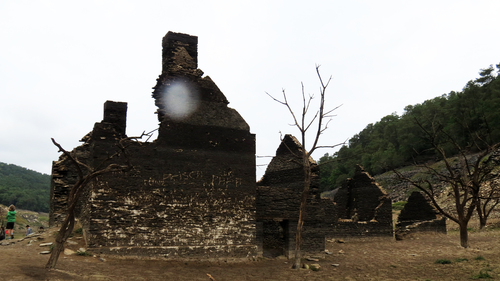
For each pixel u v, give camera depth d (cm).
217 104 1894
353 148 11456
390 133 10462
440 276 1471
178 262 1619
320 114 1773
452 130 6850
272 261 1875
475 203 2117
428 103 10250
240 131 1909
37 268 1177
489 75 8500
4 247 1585
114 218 1568
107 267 1375
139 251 1575
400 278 1466
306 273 1578
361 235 2725
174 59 1853
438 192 5091
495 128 5984
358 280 1448
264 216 1948
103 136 1625
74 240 1623
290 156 2375
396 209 5219
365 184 3083
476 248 2108
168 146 1734
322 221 2103
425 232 2950
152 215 1638
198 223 1717
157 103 1791
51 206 2202
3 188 11681
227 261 1738
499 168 4181
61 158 2158
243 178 1859
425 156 8175
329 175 10888
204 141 1817
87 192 1664
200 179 1766
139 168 1655
